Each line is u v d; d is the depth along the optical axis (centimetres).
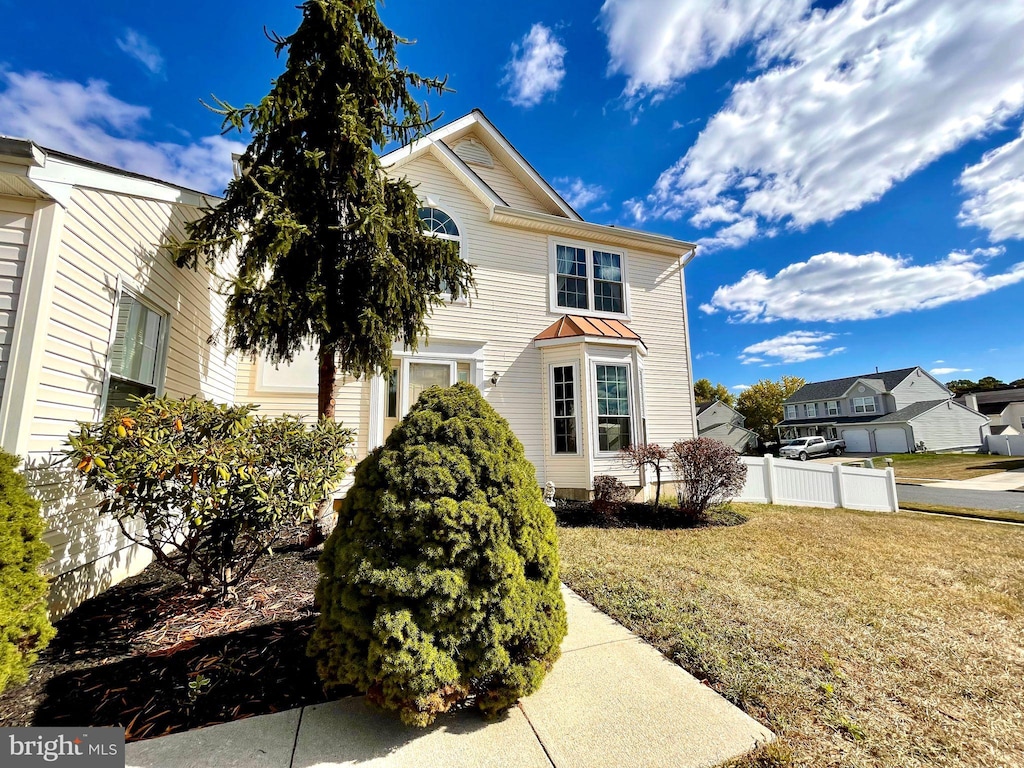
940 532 717
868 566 507
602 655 287
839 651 297
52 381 301
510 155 1009
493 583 220
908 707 236
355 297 506
